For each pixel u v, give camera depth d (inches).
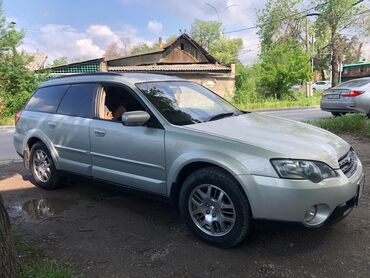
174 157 155.0
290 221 131.4
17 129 243.1
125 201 202.2
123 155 175.0
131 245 150.8
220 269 130.6
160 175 162.6
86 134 192.1
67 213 188.1
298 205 129.6
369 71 1219.2
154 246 149.2
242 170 136.0
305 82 1274.6
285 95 1203.2
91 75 207.0
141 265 135.1
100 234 161.9
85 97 201.9
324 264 130.8
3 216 112.5
